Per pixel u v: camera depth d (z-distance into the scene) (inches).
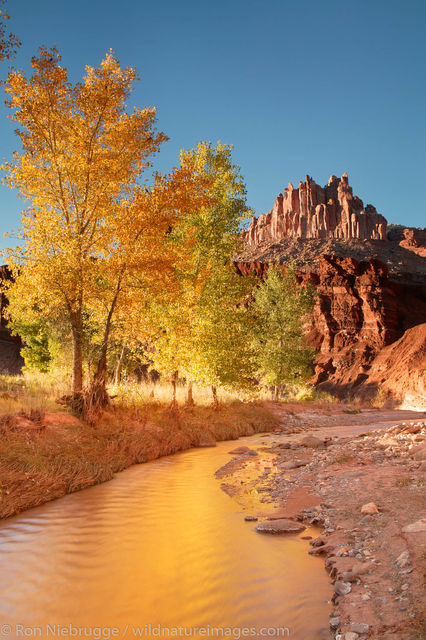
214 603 157.9
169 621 146.2
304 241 6043.3
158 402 736.3
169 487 365.1
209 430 701.3
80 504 312.0
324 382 2218.3
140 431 553.6
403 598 138.5
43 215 538.9
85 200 573.0
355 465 359.9
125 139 576.1
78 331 577.0
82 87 563.8
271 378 1491.1
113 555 209.8
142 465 477.4
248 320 868.0
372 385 1948.8
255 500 312.5
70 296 547.2
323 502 274.5
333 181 6781.5
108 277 583.8
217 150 864.3
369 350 2260.1
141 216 560.4
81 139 559.5
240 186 852.6
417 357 1823.3
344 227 6151.6
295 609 149.6
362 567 166.9
